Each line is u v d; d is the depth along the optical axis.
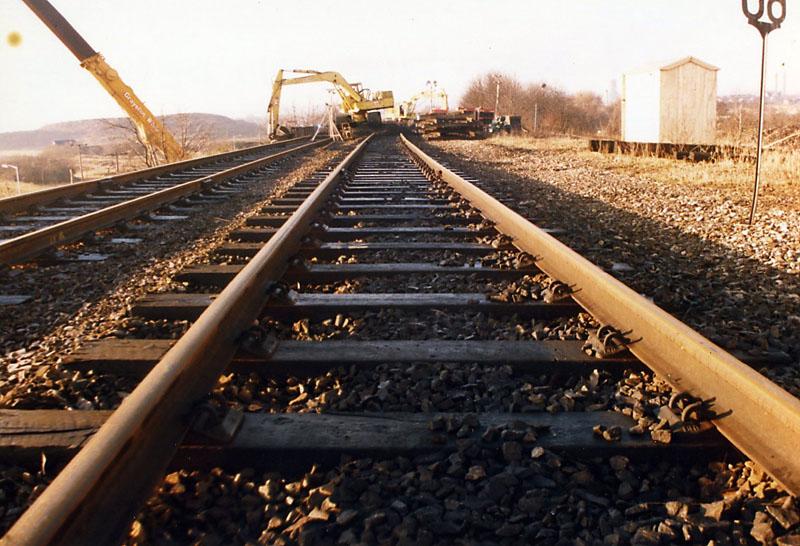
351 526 2.15
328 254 6.00
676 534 2.07
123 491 2.03
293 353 3.46
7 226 8.78
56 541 1.66
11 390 3.27
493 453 2.52
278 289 4.18
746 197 10.00
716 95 20.03
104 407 3.09
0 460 2.57
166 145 29.50
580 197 10.38
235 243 6.66
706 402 2.67
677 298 4.64
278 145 35.31
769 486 2.27
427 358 3.40
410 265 5.40
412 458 2.53
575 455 2.54
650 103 20.41
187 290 5.05
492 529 2.13
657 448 2.53
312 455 2.52
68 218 9.37
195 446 2.53
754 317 4.34
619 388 3.10
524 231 5.85
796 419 2.16
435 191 10.62
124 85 27.58
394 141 36.91
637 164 16.62
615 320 3.70
